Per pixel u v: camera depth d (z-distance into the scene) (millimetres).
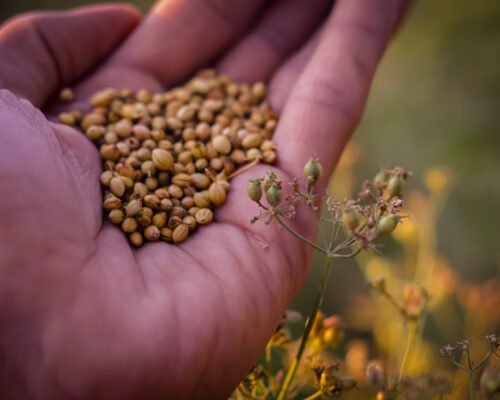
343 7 190
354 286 271
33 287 115
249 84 215
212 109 188
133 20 210
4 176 118
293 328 249
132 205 152
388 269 199
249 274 140
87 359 114
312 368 145
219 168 169
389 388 149
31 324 114
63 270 117
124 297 121
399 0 198
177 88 214
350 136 176
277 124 180
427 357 190
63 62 195
